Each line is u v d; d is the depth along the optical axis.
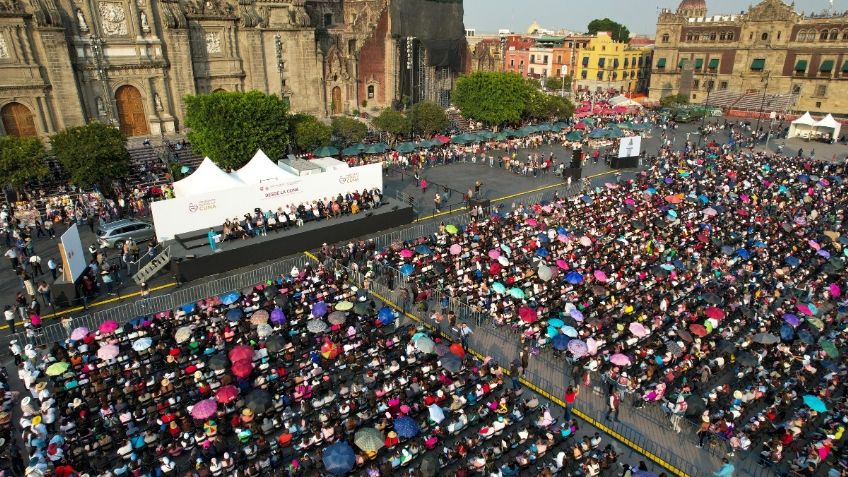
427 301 33.41
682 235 42.03
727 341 28.42
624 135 78.62
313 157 62.38
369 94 89.62
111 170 48.53
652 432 24.00
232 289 35.41
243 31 71.31
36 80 56.41
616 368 26.80
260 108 55.03
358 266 38.25
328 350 25.16
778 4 108.81
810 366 27.09
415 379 24.41
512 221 44.47
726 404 25.47
